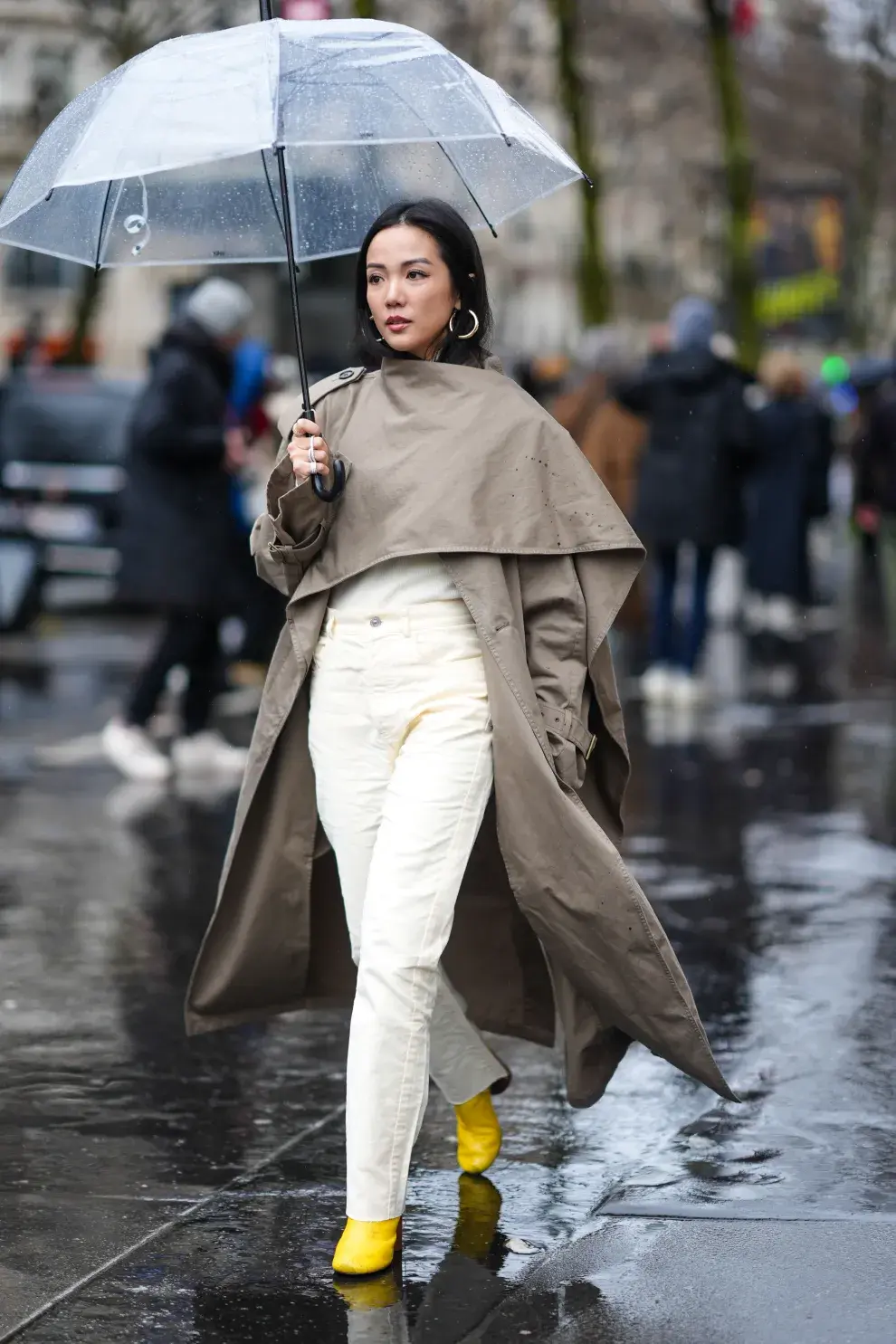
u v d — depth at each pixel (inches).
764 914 631.8
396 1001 351.3
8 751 983.0
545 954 403.5
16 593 1535.4
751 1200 385.7
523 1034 408.2
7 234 382.6
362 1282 350.3
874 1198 386.6
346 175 407.8
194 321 876.0
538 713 357.1
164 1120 445.4
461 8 3043.8
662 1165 408.2
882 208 3782.0
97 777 904.9
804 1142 422.0
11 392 1684.3
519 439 362.3
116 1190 399.5
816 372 3334.2
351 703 364.2
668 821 789.2
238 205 409.7
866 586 2011.6
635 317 5251.0
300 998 398.9
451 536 354.0
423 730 356.8
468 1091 404.5
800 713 1098.7
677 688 1139.3
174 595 873.5
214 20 2866.6
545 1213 385.4
